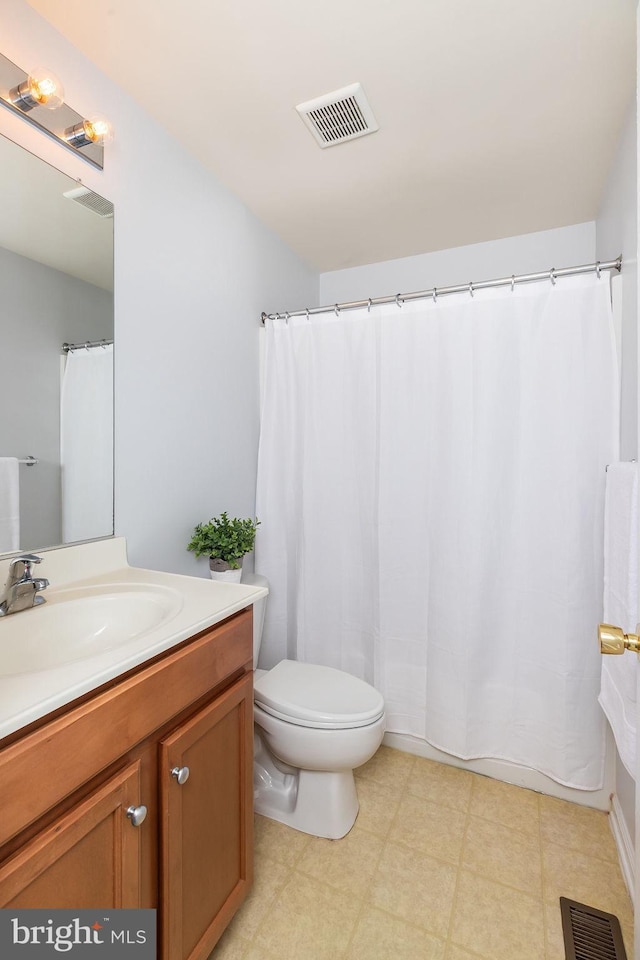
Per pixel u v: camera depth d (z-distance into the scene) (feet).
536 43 4.22
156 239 5.23
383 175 6.22
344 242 8.11
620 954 3.78
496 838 4.99
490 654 5.93
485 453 5.77
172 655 3.16
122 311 4.81
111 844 2.67
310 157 5.83
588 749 5.43
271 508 7.15
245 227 6.89
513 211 7.14
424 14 3.95
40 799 2.25
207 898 3.47
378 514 6.44
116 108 4.70
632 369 4.69
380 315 6.42
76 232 4.34
